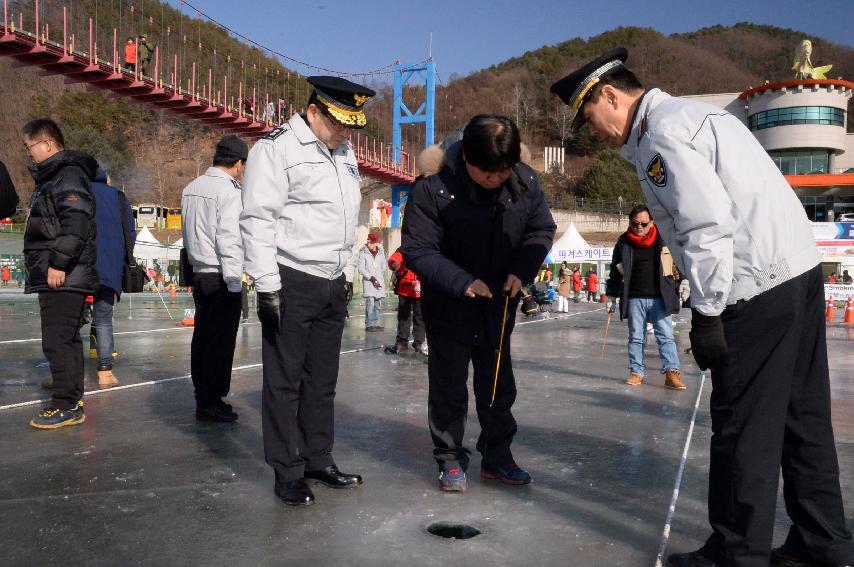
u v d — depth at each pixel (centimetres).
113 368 598
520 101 10969
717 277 181
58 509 255
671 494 275
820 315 202
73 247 360
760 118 5112
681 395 500
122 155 6725
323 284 274
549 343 882
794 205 196
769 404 191
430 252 275
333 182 275
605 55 211
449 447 284
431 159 277
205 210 387
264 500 268
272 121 3111
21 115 6056
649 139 194
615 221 6381
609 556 216
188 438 361
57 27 2730
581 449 345
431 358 286
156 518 247
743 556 192
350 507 261
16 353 679
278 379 268
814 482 205
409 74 4609
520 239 281
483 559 213
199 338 400
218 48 4038
